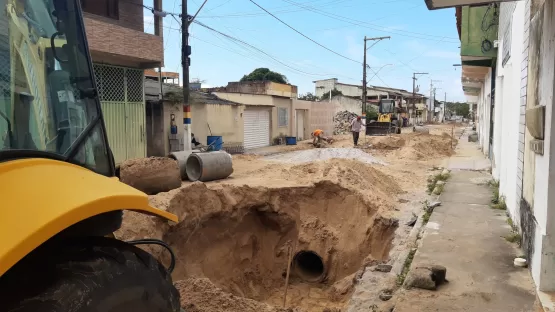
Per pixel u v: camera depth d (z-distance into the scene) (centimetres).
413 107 7006
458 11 1575
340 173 1198
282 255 1090
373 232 995
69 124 266
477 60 1609
